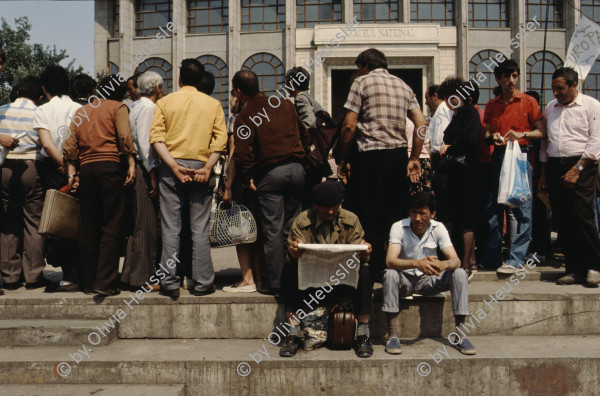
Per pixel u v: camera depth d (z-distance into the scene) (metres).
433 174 5.71
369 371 3.97
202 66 4.96
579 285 4.93
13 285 5.19
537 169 6.13
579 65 6.47
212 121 4.76
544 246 6.15
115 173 4.79
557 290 4.71
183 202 4.72
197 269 4.68
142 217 4.84
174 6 28.08
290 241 4.27
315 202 4.18
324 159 5.27
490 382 3.96
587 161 4.92
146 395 3.82
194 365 4.01
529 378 3.96
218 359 4.04
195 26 28.88
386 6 27.75
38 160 5.21
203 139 4.70
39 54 28.64
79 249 4.87
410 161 4.88
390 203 4.78
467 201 5.12
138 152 4.89
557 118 5.16
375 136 4.69
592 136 4.93
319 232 4.32
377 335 4.59
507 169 4.97
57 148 5.18
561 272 5.22
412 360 3.97
